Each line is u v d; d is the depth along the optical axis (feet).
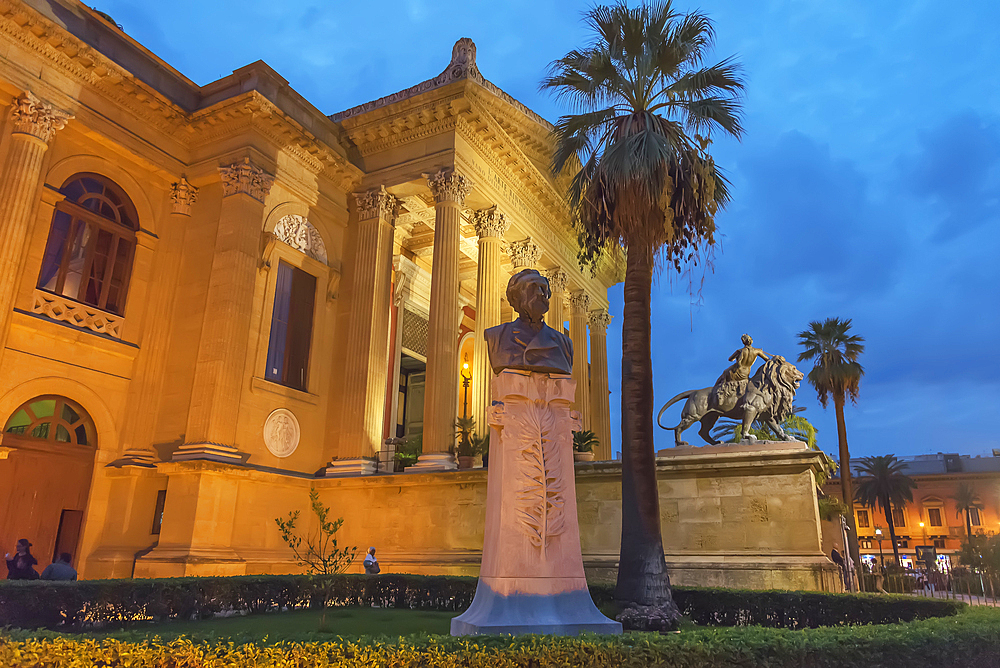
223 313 64.54
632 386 41.04
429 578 46.52
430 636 18.62
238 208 67.56
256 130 70.59
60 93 61.16
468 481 64.13
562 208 96.84
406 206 90.94
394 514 67.21
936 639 19.83
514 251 91.61
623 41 45.57
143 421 65.10
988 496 226.79
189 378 65.41
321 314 77.51
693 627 35.60
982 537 145.28
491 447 27.55
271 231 71.46
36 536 57.67
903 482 202.90
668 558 51.55
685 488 53.01
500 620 23.39
